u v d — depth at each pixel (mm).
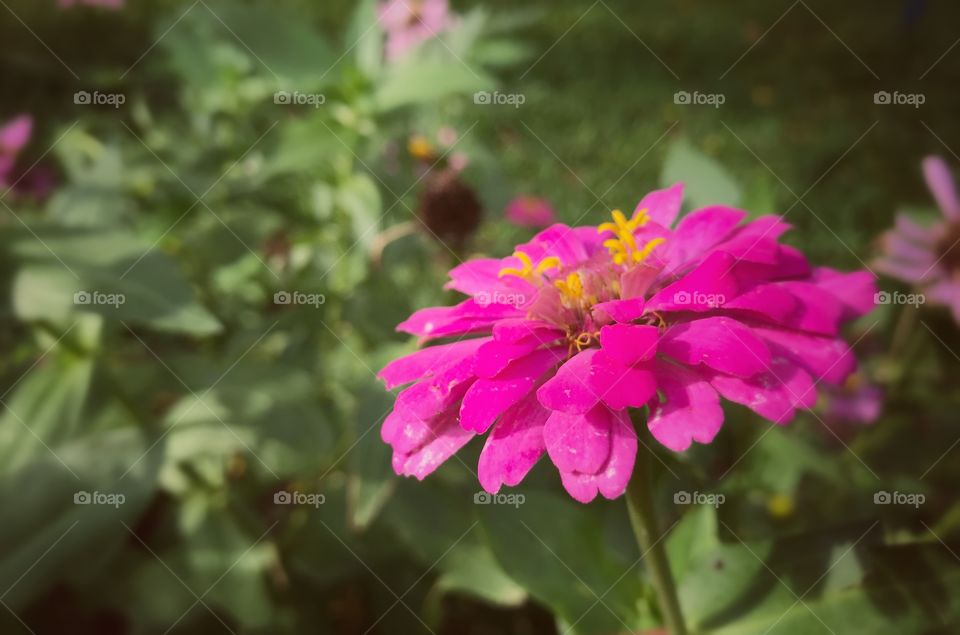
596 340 255
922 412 419
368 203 390
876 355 445
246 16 376
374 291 423
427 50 456
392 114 406
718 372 238
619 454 230
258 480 397
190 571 356
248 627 350
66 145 495
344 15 1157
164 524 379
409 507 344
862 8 1234
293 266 418
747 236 262
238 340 410
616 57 1082
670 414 232
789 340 247
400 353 337
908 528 369
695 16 1223
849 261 683
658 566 264
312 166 391
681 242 273
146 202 462
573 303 261
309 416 349
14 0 1037
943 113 953
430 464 241
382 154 401
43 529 317
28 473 323
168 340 431
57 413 344
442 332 264
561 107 942
